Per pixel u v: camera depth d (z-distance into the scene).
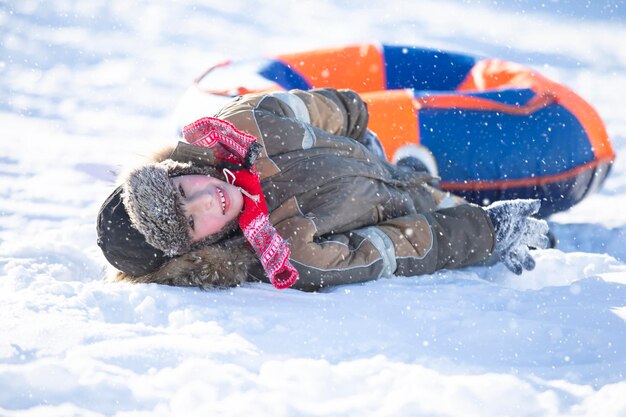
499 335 5.39
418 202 8.04
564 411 4.23
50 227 10.59
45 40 27.61
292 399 4.27
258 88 11.17
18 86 20.91
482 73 12.94
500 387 4.33
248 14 35.34
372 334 5.40
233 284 6.48
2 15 31.91
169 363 4.66
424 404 4.19
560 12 36.69
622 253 10.23
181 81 22.67
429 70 13.45
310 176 6.92
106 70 23.75
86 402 4.12
